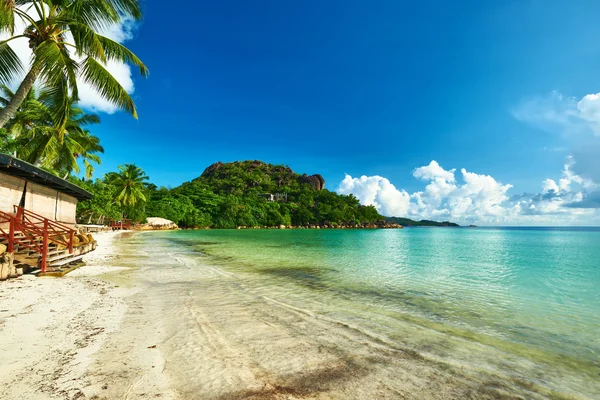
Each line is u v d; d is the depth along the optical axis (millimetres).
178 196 74312
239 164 158375
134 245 22016
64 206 16344
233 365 3697
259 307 6465
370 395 3156
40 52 10141
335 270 12273
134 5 12211
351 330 5184
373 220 137750
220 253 18016
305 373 3578
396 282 9953
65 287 7316
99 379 3197
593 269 13938
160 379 3281
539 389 3447
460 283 10055
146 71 13180
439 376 3648
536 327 5648
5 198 10898
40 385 3006
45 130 19797
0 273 7641
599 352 4551
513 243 36312
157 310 5918
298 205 108938
